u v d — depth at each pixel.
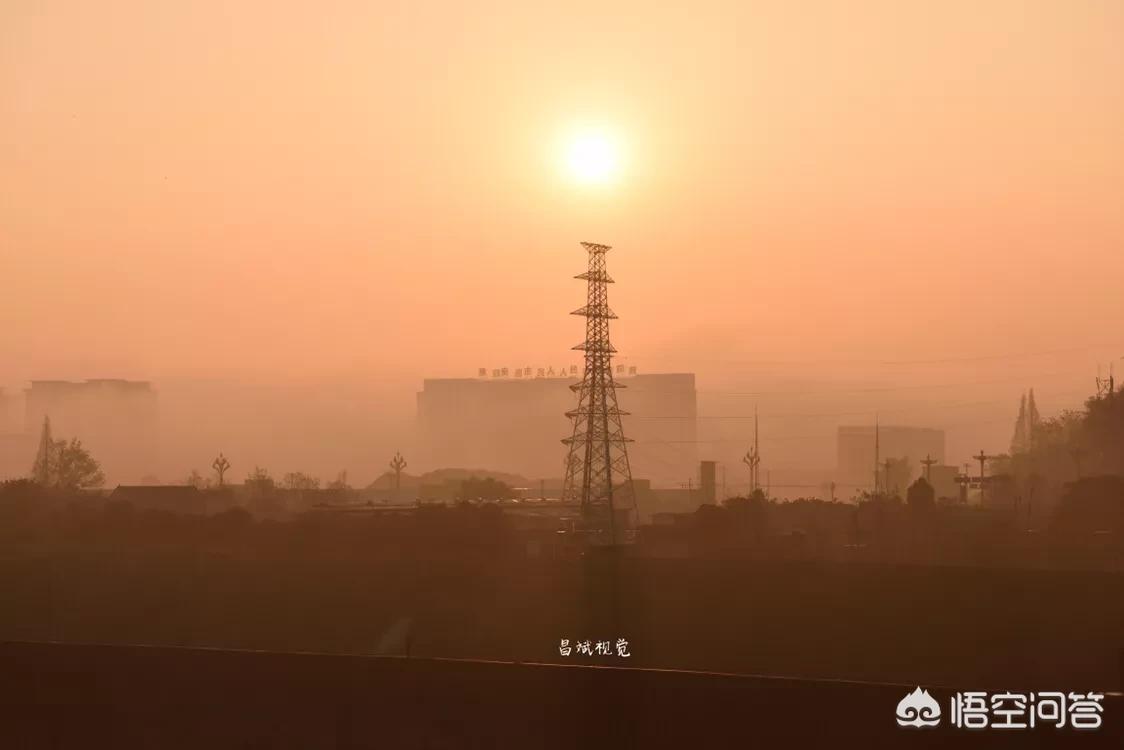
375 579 140.25
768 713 39.56
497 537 168.62
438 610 133.00
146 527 171.62
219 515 178.75
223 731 45.06
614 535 179.62
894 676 114.88
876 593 126.38
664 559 139.50
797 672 117.44
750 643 123.25
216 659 46.19
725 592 130.75
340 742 43.66
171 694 46.06
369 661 44.44
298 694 44.62
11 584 140.75
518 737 41.94
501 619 131.25
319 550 161.00
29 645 48.28
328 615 135.00
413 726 43.09
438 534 167.00
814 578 128.88
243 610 136.38
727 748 39.66
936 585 123.94
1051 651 113.12
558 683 42.12
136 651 47.16
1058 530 173.00
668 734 40.41
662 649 124.50
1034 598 120.38
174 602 138.75
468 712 42.62
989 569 125.19
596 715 41.31
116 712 46.41
